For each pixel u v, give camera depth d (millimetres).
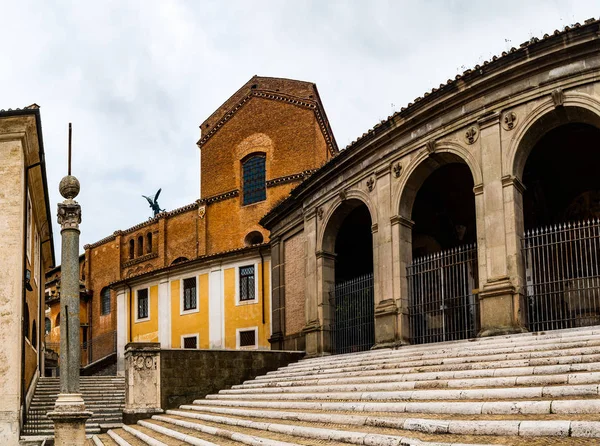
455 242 23984
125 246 55156
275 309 28516
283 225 28375
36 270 24891
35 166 19281
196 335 36531
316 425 11766
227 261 35781
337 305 23859
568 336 13656
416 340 19547
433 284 19359
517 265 16328
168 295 38469
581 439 7555
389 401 12367
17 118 17438
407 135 19922
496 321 16312
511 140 16938
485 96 17656
